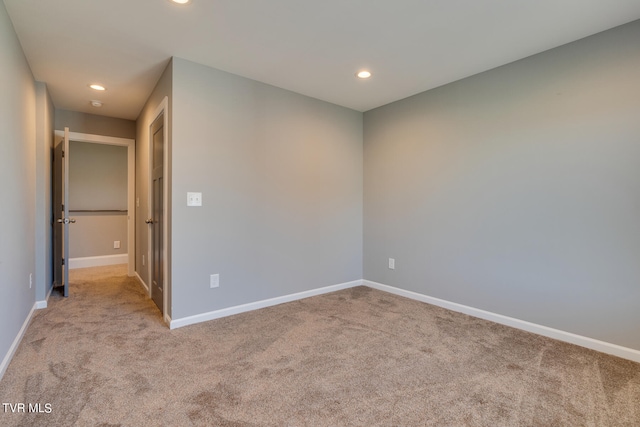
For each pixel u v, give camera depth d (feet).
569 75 7.97
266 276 10.77
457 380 6.31
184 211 8.96
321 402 5.58
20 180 8.02
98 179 18.28
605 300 7.50
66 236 11.70
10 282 6.98
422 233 11.41
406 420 5.15
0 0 6.16
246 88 10.11
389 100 12.19
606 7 6.52
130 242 15.31
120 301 11.26
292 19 6.98
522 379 6.36
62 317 9.59
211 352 7.39
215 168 9.51
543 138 8.43
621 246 7.29
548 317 8.39
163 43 8.00
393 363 6.97
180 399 5.61
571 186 7.97
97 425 4.92
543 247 8.46
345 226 13.10
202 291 9.34
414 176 11.65
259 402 5.56
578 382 6.26
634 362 7.06
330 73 9.78
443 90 10.70
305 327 8.97
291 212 11.39
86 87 10.84
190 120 9.01
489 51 8.40
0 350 6.21
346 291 12.76
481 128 9.71
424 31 7.46
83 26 7.22
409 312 10.27
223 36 7.68
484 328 8.96
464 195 10.16
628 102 7.16
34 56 8.63
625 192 7.22
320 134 12.17
